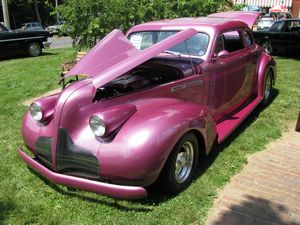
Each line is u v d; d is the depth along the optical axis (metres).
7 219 3.41
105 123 3.34
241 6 11.28
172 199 3.71
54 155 3.64
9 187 3.96
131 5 9.39
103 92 3.76
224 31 5.18
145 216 3.45
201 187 3.91
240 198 3.75
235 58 5.42
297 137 5.38
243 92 5.90
